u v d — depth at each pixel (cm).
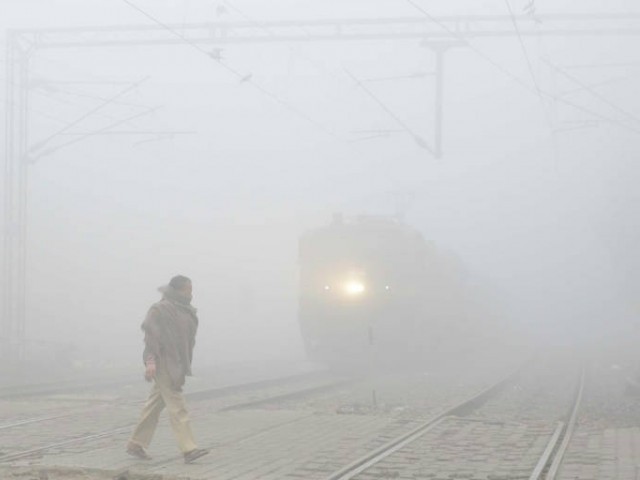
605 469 1560
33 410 2480
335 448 1761
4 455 1614
